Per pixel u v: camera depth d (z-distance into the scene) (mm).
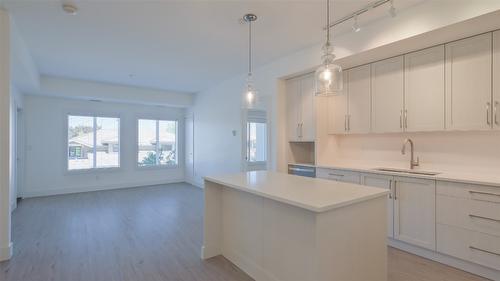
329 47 2342
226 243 2854
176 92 7113
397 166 3553
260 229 2381
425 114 2986
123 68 4840
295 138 4324
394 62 3268
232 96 5621
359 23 3012
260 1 2529
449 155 3078
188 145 7746
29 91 5398
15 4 2568
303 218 1938
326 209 1643
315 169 3961
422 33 2576
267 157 4625
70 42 3549
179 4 2578
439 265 2637
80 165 6496
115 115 6883
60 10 2688
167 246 3137
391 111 3301
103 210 4742
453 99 2766
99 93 5992
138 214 4488
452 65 2771
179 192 6359
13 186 4773
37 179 5918
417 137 3355
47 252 2943
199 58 4258
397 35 2758
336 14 2781
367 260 1978
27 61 3797
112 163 6906
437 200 2650
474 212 2406
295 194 1947
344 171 3541
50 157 6070
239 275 2477
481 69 2578
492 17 2248
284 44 3654
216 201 2904
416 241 2814
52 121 6086
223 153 5969
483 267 2404
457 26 2422
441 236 2625
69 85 5641
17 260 2736
